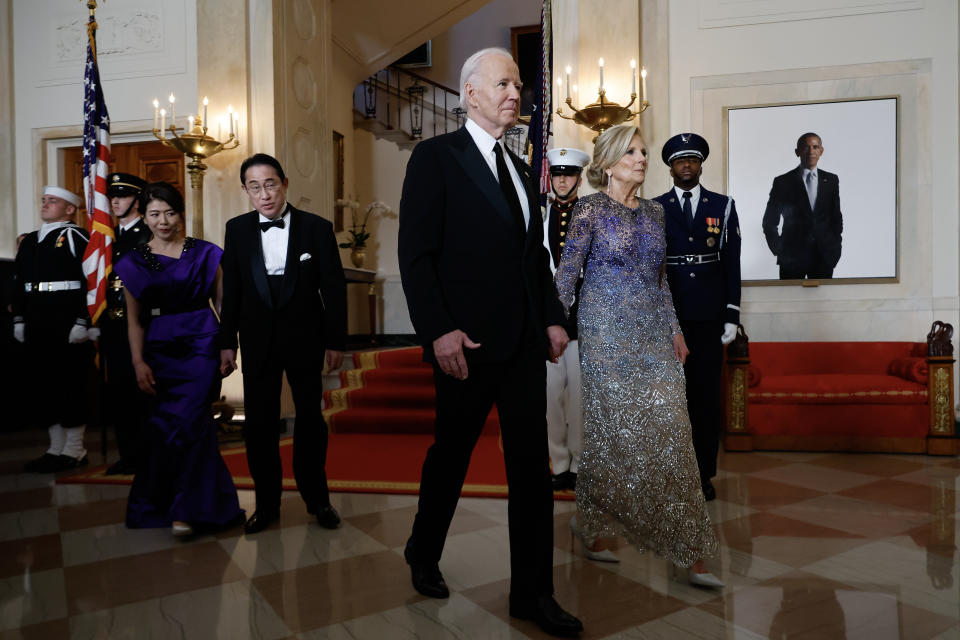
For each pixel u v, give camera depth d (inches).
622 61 207.0
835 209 211.0
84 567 102.1
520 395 79.3
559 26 213.6
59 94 256.1
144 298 118.7
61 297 176.7
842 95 209.8
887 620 79.9
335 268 121.4
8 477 166.1
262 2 220.8
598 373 97.7
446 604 86.0
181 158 253.0
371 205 378.9
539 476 79.7
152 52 245.3
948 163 205.0
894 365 195.5
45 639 78.0
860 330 210.8
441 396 83.0
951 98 204.1
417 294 76.6
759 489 143.8
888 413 181.8
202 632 79.1
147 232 161.8
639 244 99.0
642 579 94.3
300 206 235.1
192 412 117.4
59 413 176.9
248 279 116.3
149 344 119.2
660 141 212.1
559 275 99.9
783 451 186.5
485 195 79.6
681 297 132.3
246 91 220.8
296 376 118.8
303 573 98.0
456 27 431.8
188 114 241.0
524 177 85.4
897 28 206.8
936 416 178.5
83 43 253.3
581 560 102.4
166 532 119.6
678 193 135.7
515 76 80.7
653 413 94.3
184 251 120.5
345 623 80.7
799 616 81.4
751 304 217.0
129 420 166.1
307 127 242.1
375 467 167.2
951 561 100.0
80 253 179.3
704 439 133.8
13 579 97.5
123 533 119.6
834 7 209.8
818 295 213.6
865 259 210.2
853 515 124.3
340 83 366.0
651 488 92.4
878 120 208.4
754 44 213.6
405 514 127.8
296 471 120.8
